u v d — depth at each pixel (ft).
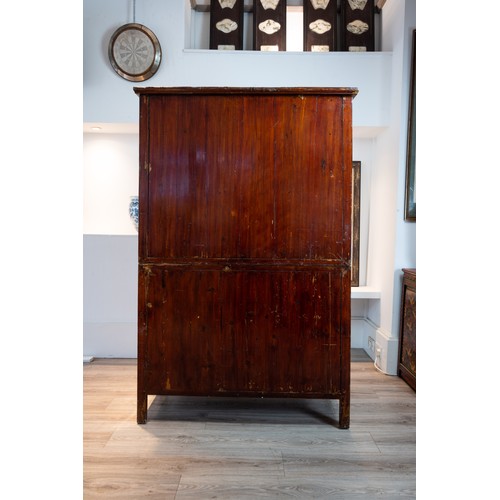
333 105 7.57
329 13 11.91
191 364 7.77
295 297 7.69
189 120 7.65
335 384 7.68
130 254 11.51
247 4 12.16
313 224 7.66
